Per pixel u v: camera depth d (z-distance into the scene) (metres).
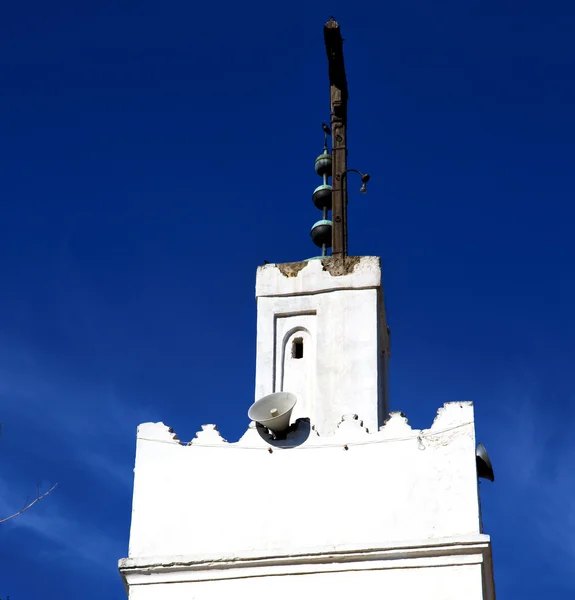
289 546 32.06
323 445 33.09
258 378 35.38
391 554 31.47
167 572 32.28
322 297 36.12
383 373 36.53
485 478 32.84
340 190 38.06
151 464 33.62
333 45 39.19
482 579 31.06
